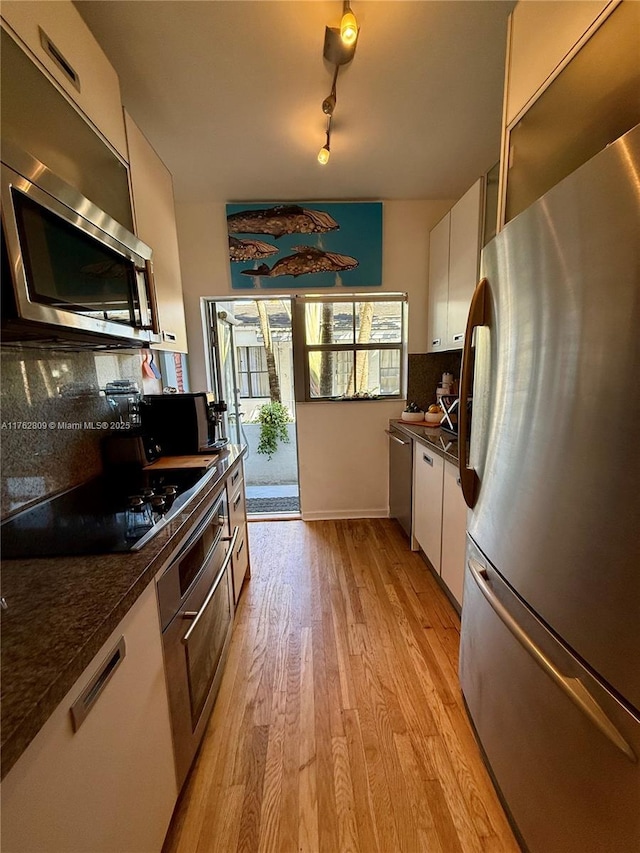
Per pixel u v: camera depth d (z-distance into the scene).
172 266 1.89
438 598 1.99
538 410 0.76
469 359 1.09
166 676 0.92
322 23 1.22
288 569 2.31
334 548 2.57
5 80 0.81
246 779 1.11
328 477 3.05
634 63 0.68
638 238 0.53
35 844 0.50
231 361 3.88
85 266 1.01
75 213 0.93
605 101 0.75
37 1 0.91
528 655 0.82
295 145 1.92
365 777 1.11
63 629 0.60
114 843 0.67
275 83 1.49
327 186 2.39
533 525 0.79
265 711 1.33
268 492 3.92
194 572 1.12
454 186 2.42
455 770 1.12
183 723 1.03
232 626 1.71
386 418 2.99
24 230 0.78
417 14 1.20
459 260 2.19
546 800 0.79
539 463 0.76
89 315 1.02
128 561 0.81
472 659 1.16
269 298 2.78
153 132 1.79
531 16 0.97
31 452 1.18
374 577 2.20
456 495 1.74
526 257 0.80
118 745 0.70
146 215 1.58
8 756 0.43
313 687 1.43
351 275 2.68
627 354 0.56
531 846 0.86
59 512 1.09
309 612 1.89
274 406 4.37
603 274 0.59
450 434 2.29
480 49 1.34
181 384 2.66
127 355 1.89
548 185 0.93
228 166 2.12
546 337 0.74
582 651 0.67
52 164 0.97
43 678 0.51
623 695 0.59
